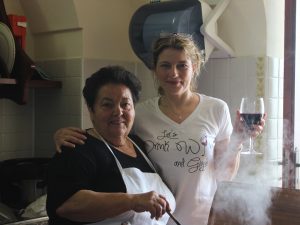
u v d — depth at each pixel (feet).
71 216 4.16
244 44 7.87
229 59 8.04
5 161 8.47
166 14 7.79
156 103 5.60
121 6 9.01
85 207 4.08
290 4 7.61
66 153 4.32
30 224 6.98
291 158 7.62
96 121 4.70
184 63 5.39
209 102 5.57
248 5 7.73
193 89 5.83
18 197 7.97
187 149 5.30
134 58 9.27
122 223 4.47
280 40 7.89
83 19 8.39
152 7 8.03
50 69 9.07
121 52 9.10
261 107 5.62
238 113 5.60
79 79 8.54
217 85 8.20
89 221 4.22
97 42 8.67
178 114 5.46
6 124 8.96
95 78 4.69
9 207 7.51
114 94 4.59
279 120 7.86
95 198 4.09
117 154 4.70
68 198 4.15
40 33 9.13
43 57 9.20
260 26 7.68
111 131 4.67
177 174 5.28
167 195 4.97
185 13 7.59
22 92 7.93
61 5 8.48
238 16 7.88
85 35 8.46
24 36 8.55
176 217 5.31
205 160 5.35
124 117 4.68
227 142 5.66
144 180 4.76
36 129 9.47
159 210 4.09
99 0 8.63
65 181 4.20
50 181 4.29
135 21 8.11
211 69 8.27
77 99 8.61
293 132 7.73
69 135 4.49
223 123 5.57
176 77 5.34
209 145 5.40
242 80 7.89
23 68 7.87
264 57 7.65
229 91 8.05
